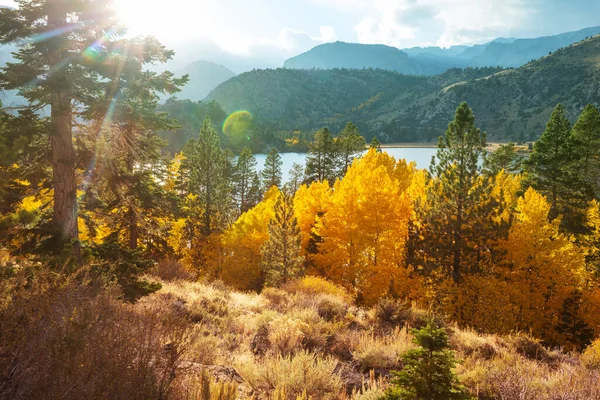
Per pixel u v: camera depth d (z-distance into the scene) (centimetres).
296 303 995
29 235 743
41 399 256
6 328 292
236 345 636
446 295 2048
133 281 810
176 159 5916
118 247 838
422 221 2316
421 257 2262
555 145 3456
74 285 389
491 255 2189
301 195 4253
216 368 470
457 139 2294
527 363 664
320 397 430
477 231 2133
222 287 1405
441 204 2266
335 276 2533
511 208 2558
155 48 866
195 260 3878
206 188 4234
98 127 915
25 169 833
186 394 339
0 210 743
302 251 3531
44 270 407
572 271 2298
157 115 969
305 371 471
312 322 732
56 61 775
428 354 354
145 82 862
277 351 580
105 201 1269
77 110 848
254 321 777
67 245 730
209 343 552
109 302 388
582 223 3189
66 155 838
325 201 3500
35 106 815
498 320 1856
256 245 3622
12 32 736
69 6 764
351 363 589
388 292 2184
